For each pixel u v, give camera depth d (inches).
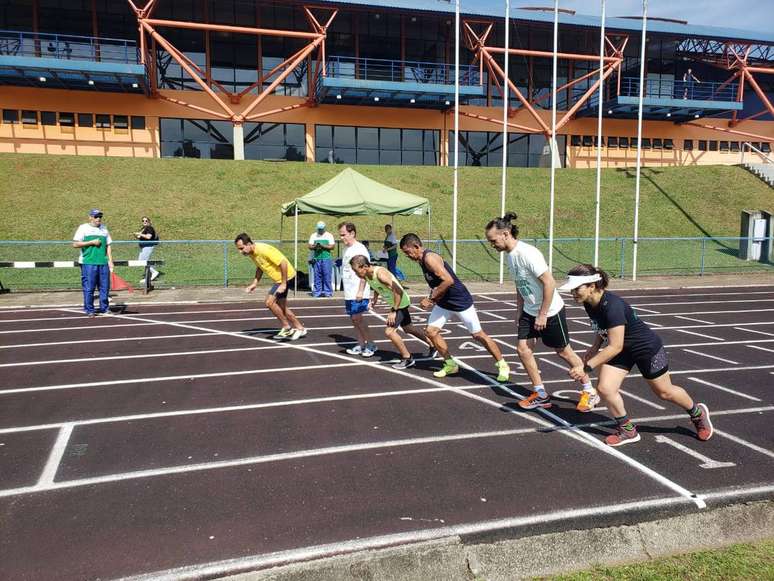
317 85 1163.9
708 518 149.2
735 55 1336.1
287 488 163.8
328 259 582.6
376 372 294.0
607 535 141.6
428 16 1195.3
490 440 199.6
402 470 175.2
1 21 1077.1
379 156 1263.5
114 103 1115.3
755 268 822.5
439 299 266.4
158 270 681.0
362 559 127.3
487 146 1316.4
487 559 133.6
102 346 358.3
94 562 128.5
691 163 1455.5
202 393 258.1
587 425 214.4
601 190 1116.5
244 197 935.0
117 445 197.5
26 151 1083.9
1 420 223.6
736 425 213.9
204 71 1162.6
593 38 1333.7
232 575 123.6
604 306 178.9
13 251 695.7
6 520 147.6
